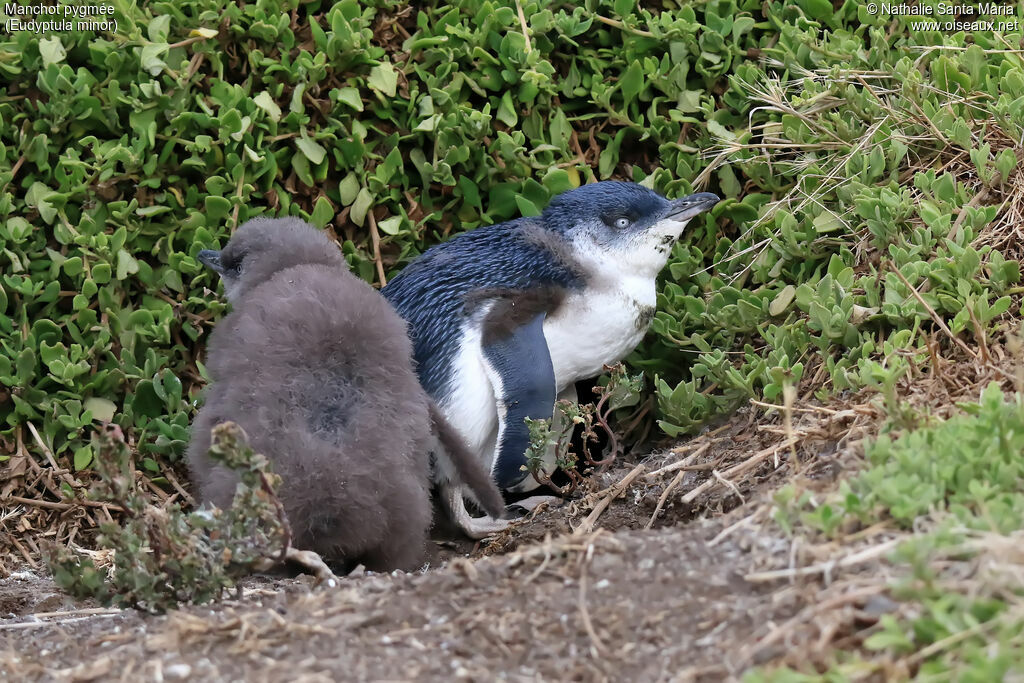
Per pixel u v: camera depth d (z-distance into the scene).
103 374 14.86
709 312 15.14
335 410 10.87
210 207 15.30
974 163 14.52
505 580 8.84
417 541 11.48
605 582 8.60
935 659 7.08
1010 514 8.06
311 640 8.33
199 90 15.80
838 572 8.05
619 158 16.84
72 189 14.99
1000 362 11.73
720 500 11.63
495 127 16.41
